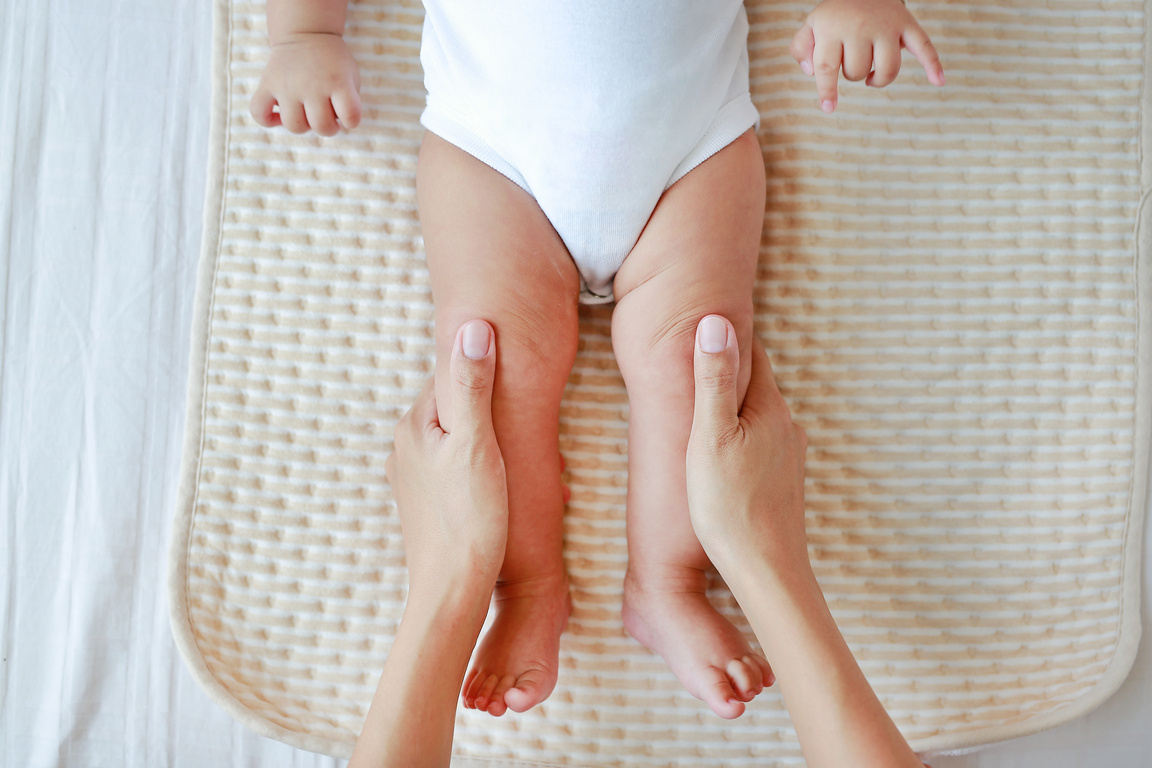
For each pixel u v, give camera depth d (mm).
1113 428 970
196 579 935
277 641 935
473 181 812
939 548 961
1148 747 965
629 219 808
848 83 987
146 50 1002
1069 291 976
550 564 865
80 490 973
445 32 795
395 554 945
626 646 943
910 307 972
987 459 967
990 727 927
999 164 987
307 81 884
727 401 760
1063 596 960
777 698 938
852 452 962
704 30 767
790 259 969
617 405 975
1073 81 998
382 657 935
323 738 916
